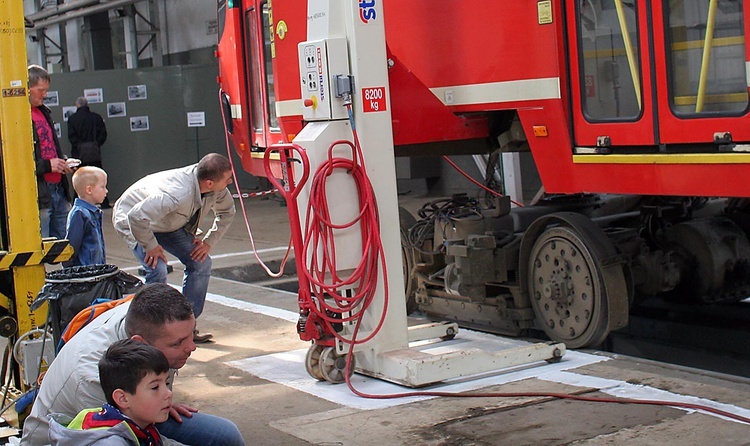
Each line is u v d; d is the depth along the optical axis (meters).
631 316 8.30
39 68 8.14
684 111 5.54
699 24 5.41
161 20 24.66
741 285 7.14
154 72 20.25
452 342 7.01
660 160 5.67
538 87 6.36
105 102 20.06
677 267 7.02
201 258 6.93
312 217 5.77
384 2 7.50
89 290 4.92
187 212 6.65
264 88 9.26
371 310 5.94
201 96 20.55
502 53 6.57
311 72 5.87
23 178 5.41
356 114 5.81
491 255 7.30
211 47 22.61
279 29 7.15
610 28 5.93
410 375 5.62
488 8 6.63
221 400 5.70
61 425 3.32
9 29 5.32
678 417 4.78
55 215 8.48
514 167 10.56
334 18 5.80
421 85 6.68
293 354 6.77
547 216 6.88
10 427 5.22
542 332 7.94
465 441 4.64
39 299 4.93
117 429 3.17
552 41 6.23
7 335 5.46
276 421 5.20
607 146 6.01
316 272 5.77
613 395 5.23
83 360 3.61
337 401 5.52
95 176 6.82
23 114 5.40
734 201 7.27
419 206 15.98
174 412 3.83
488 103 6.72
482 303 7.64
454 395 5.45
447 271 7.71
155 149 20.42
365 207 5.77
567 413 4.96
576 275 6.69
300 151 5.69
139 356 3.21
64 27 28.12
